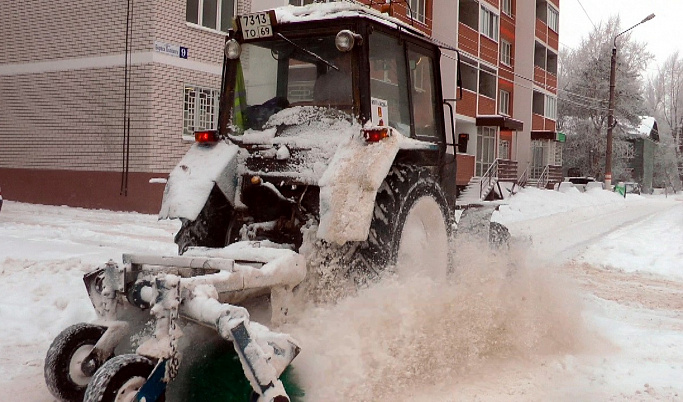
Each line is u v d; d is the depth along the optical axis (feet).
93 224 42.57
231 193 15.16
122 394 10.03
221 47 56.95
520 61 115.24
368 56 15.23
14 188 58.85
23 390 13.58
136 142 52.26
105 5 53.26
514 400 13.38
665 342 18.52
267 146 15.40
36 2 57.06
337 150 13.97
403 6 75.00
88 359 12.10
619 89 151.53
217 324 10.02
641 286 27.94
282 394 9.90
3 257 27.04
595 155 155.53
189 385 11.05
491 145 101.45
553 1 126.82
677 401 13.65
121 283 12.01
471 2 92.99
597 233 49.29
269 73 16.31
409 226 15.25
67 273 24.14
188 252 13.38
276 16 15.93
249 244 13.64
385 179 14.85
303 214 14.78
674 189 211.82
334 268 13.70
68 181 55.88
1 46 59.11
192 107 55.06
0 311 18.79
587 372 15.40
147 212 51.72
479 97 94.58
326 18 15.39
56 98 56.44
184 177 14.92
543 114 125.29
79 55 54.95
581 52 158.10
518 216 61.67
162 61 51.98
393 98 16.30
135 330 12.23
